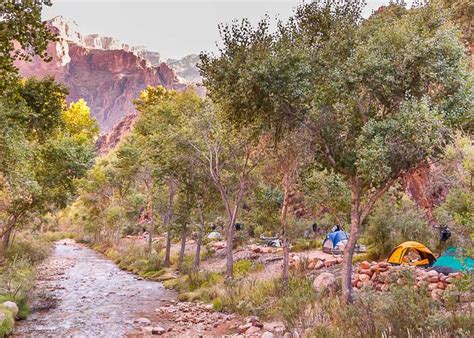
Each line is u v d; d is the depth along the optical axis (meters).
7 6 8.21
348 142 12.18
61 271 28.66
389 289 12.55
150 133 33.94
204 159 22.08
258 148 18.22
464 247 8.52
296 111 12.89
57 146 25.12
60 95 16.55
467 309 9.12
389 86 10.95
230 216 19.78
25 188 17.34
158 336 12.27
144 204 50.38
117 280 25.44
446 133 9.61
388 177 11.25
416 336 7.73
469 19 23.14
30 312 15.32
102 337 12.15
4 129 13.73
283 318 11.77
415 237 17.84
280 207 23.78
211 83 13.44
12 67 9.38
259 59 12.16
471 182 8.00
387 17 12.84
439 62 10.21
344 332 9.22
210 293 17.77
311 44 13.01
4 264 23.02
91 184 48.91
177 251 34.84
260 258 24.09
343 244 21.73
